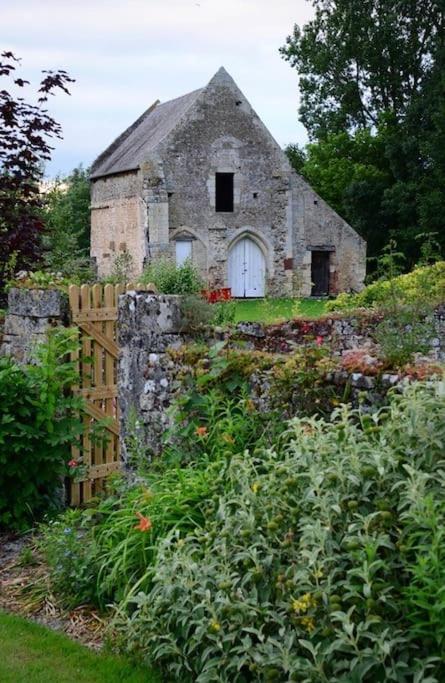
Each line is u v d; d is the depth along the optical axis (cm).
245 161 3547
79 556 535
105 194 3875
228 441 569
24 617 511
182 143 3438
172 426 637
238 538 416
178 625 422
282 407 569
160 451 669
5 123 1058
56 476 700
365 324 1074
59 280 861
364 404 521
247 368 616
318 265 3700
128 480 677
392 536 372
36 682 420
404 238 3884
